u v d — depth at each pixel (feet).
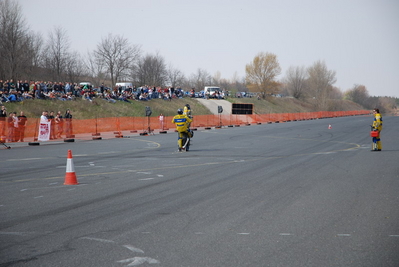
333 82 636.07
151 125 211.00
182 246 29.91
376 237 32.14
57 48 277.64
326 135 167.53
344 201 45.27
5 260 27.22
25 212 40.40
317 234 32.91
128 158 87.97
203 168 72.08
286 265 26.22
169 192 50.47
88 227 34.96
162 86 410.11
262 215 38.99
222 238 31.83
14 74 226.79
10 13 224.94
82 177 62.64
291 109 568.00
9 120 135.54
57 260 27.14
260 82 564.30
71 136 152.46
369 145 120.98
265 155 93.56
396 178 60.90
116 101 266.98
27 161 83.82
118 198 47.03
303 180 59.21
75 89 243.81
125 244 30.40
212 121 256.52
